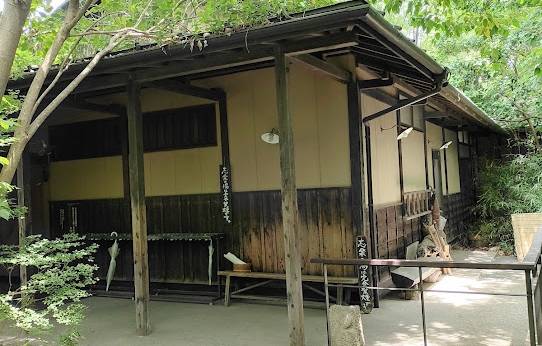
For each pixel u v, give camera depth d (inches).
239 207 269.0
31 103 138.3
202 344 194.1
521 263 134.5
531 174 441.4
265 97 260.7
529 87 428.8
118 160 307.7
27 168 267.4
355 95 236.4
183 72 202.5
